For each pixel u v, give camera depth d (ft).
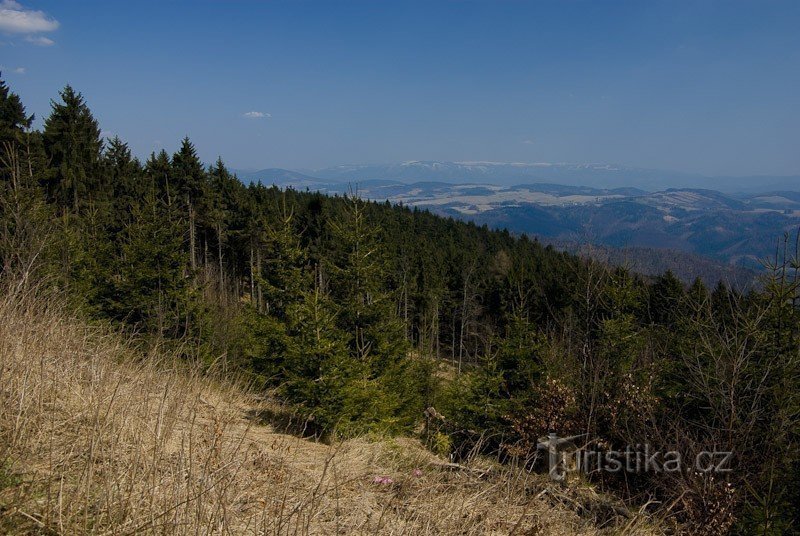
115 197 112.57
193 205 110.83
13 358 12.13
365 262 36.35
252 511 10.19
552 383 29.43
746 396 20.85
